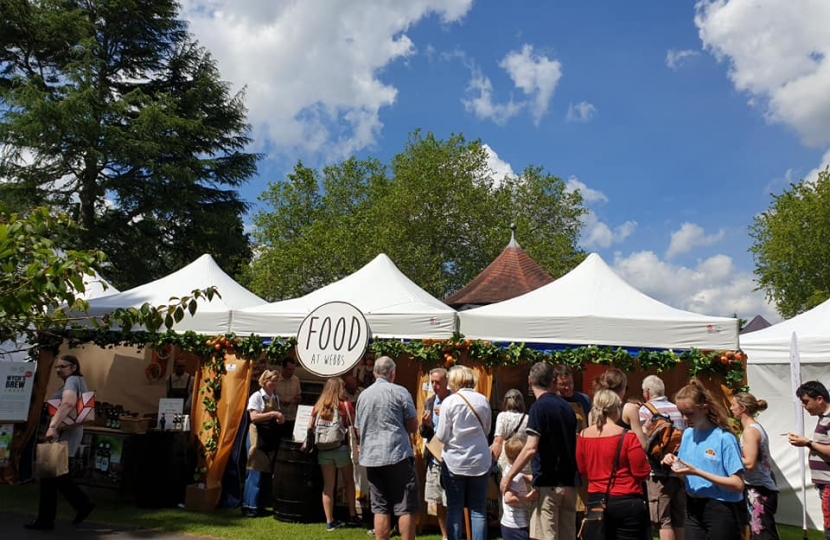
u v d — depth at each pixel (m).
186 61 27.31
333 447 6.96
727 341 7.43
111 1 24.61
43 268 4.57
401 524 5.25
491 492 7.11
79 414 6.79
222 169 26.56
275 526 7.10
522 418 5.54
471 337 7.85
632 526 4.11
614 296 8.52
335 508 7.50
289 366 9.00
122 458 8.23
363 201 39.88
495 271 19.22
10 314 4.69
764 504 5.23
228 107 27.81
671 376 9.65
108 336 8.79
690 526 4.26
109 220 23.81
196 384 8.48
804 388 5.44
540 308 8.20
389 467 5.29
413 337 7.84
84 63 22.30
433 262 31.38
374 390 5.49
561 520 4.90
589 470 4.30
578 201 41.59
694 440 4.27
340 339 7.16
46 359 9.20
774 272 28.86
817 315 9.62
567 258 38.09
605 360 7.46
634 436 4.23
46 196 22.89
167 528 6.91
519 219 38.34
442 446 5.77
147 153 23.03
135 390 11.52
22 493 8.41
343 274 31.61
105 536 6.50
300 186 39.91
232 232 27.38
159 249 26.58
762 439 5.22
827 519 5.26
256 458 7.67
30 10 23.05
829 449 5.21
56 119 21.08
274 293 32.47
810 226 27.77
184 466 8.09
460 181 32.53
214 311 8.55
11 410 7.84
